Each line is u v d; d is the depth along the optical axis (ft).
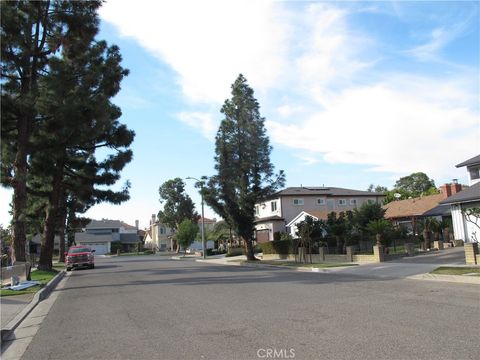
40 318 37.55
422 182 274.98
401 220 151.02
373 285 49.62
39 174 98.89
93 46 89.04
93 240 304.09
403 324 27.45
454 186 137.90
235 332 27.14
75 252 114.73
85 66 86.38
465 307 32.81
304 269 80.79
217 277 67.46
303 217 154.10
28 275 68.80
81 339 27.84
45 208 123.13
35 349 26.11
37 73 81.76
